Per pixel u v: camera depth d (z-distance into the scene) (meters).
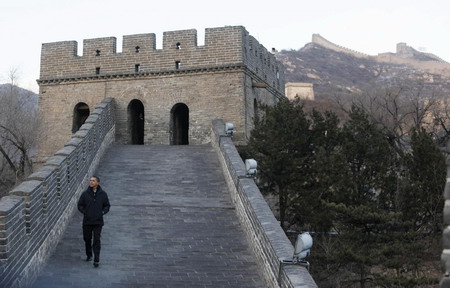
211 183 23.05
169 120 32.50
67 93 34.25
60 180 16.31
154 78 33.00
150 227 17.59
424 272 21.97
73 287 12.77
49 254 14.67
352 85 129.12
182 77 32.56
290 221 26.00
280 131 25.12
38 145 33.84
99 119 26.83
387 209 23.42
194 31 32.69
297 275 11.17
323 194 23.34
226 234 17.28
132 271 14.04
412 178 23.25
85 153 21.78
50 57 34.78
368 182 23.48
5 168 34.16
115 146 30.20
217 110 31.78
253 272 14.41
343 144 24.39
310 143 25.62
